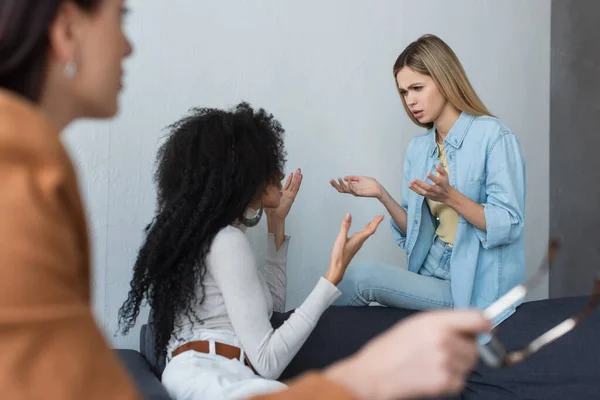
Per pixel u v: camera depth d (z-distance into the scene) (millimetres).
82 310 426
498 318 2057
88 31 542
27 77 517
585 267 2939
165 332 1689
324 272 2719
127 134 2377
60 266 417
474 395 1807
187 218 1688
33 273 399
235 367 1596
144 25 2396
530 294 3141
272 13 2588
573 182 3012
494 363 525
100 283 2361
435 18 2859
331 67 2689
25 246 399
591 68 2895
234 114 1802
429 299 2254
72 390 398
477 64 2959
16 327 391
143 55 2398
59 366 398
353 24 2717
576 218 2994
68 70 535
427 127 2484
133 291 1803
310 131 2670
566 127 3041
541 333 1923
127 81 2377
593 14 2881
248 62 2559
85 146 2322
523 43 3043
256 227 2557
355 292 2258
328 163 2703
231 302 1619
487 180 2242
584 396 1792
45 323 398
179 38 2447
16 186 410
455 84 2289
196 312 1687
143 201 2402
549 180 3141
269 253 2182
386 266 2287
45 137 427
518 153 2250
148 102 2406
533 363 1838
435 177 2059
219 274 1637
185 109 2461
